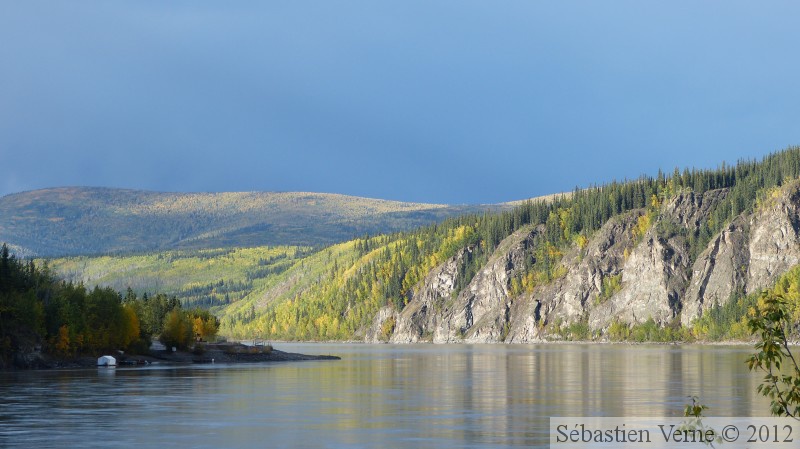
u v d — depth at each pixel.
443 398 108.12
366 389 122.69
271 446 69.88
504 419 86.31
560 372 159.75
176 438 73.81
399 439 73.44
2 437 73.75
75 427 79.94
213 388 123.75
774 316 36.91
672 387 121.56
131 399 105.81
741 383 127.81
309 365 199.62
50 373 160.50
